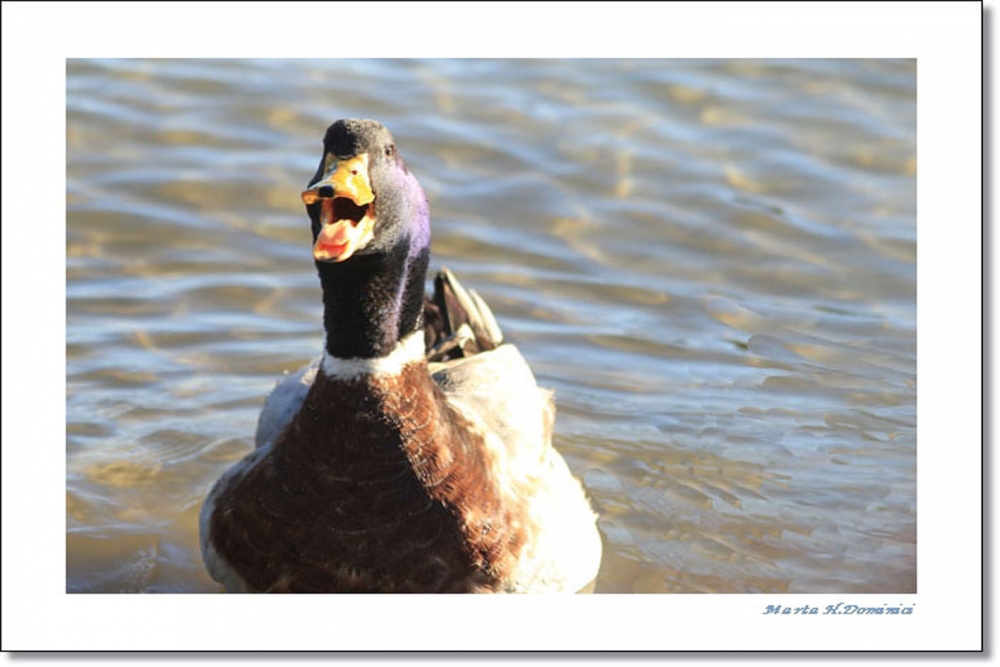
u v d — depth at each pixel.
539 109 15.37
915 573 9.52
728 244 13.71
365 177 7.38
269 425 9.34
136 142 14.51
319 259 7.23
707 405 11.71
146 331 12.23
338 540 7.94
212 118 14.94
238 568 8.20
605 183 14.41
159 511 10.24
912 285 13.17
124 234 13.37
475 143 14.77
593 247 13.63
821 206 14.16
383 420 7.86
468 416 8.44
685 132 15.12
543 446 9.12
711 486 10.72
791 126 15.22
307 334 12.41
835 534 10.09
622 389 11.91
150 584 9.42
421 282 8.01
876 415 11.55
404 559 7.98
